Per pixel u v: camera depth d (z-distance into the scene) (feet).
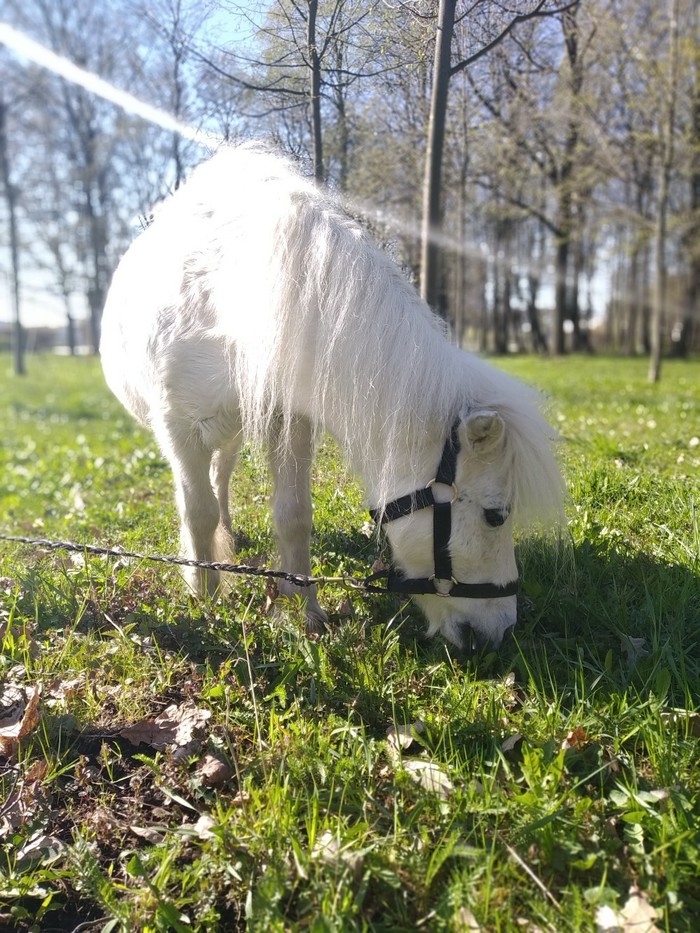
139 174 38.50
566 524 7.92
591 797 6.44
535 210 45.37
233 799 6.63
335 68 13.12
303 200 8.35
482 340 105.81
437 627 8.52
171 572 11.03
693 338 118.73
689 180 61.67
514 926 5.23
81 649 8.95
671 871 5.41
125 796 7.11
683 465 15.56
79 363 89.86
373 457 8.05
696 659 8.30
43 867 6.40
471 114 17.26
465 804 6.27
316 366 7.98
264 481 11.74
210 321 8.84
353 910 5.32
